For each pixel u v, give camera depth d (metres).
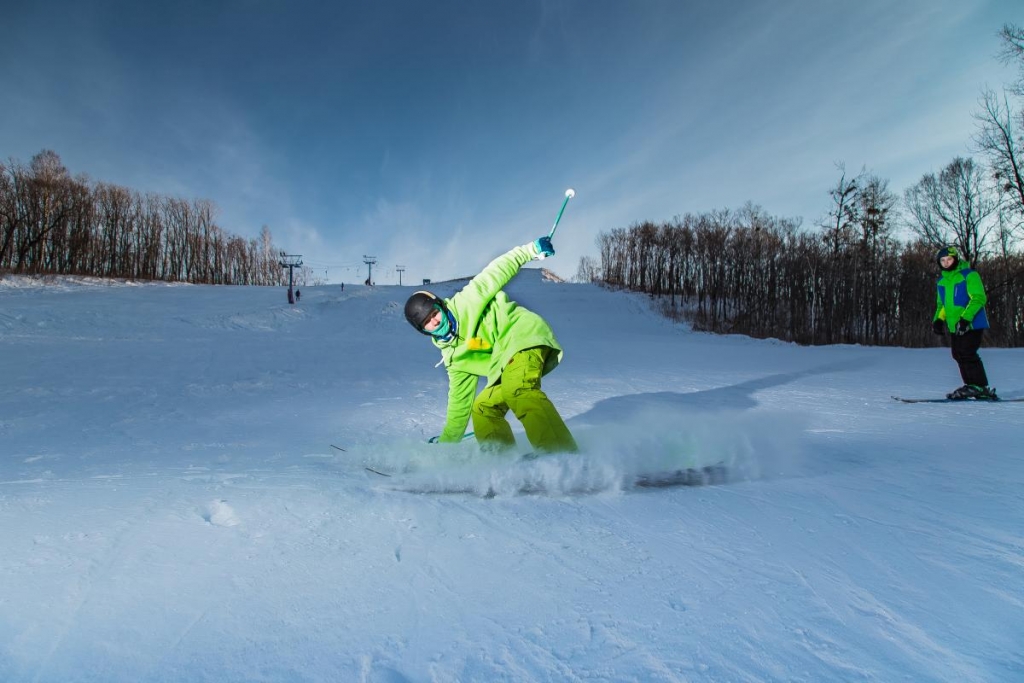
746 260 36.75
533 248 3.21
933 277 28.64
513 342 3.03
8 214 49.81
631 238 51.53
